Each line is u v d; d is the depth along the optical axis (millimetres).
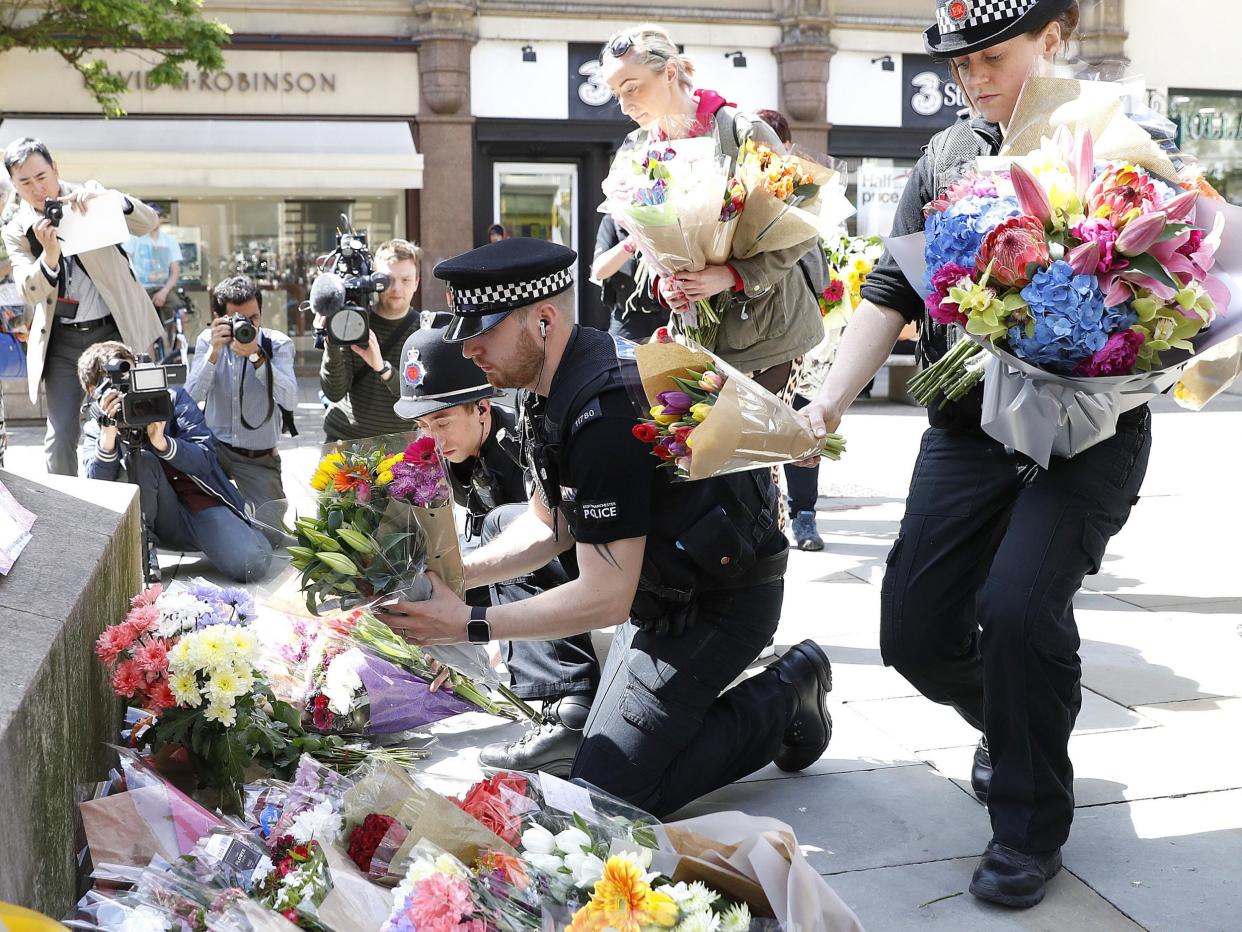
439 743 3578
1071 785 2807
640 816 2275
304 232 15359
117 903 2012
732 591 2959
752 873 2074
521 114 15531
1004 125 2775
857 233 16156
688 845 2172
